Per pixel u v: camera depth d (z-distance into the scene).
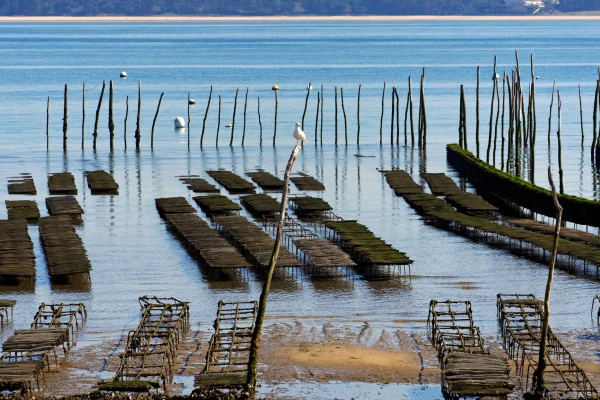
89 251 113.69
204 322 86.75
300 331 83.75
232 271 104.00
